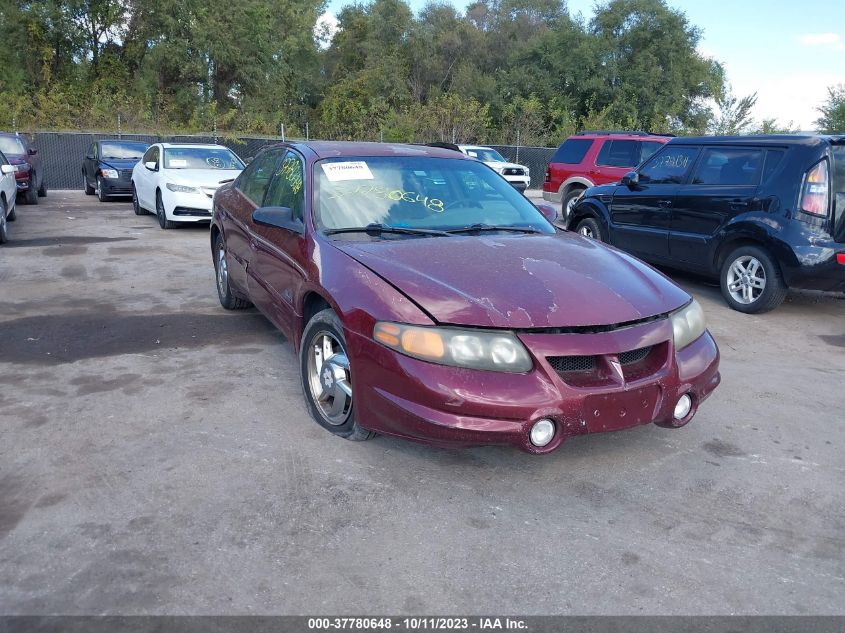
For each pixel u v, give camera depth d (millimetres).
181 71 41375
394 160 4840
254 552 2875
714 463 3787
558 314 3277
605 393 3223
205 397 4488
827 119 35250
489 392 3127
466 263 3682
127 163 17609
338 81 53000
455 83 43250
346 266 3730
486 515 3201
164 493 3307
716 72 41438
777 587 2762
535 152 29688
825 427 4324
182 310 6668
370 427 3465
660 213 8203
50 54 39969
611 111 39281
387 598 2629
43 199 18141
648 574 2816
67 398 4430
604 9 40688
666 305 3600
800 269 6609
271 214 4375
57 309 6633
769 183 6941
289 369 5051
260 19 43562
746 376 5246
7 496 3256
